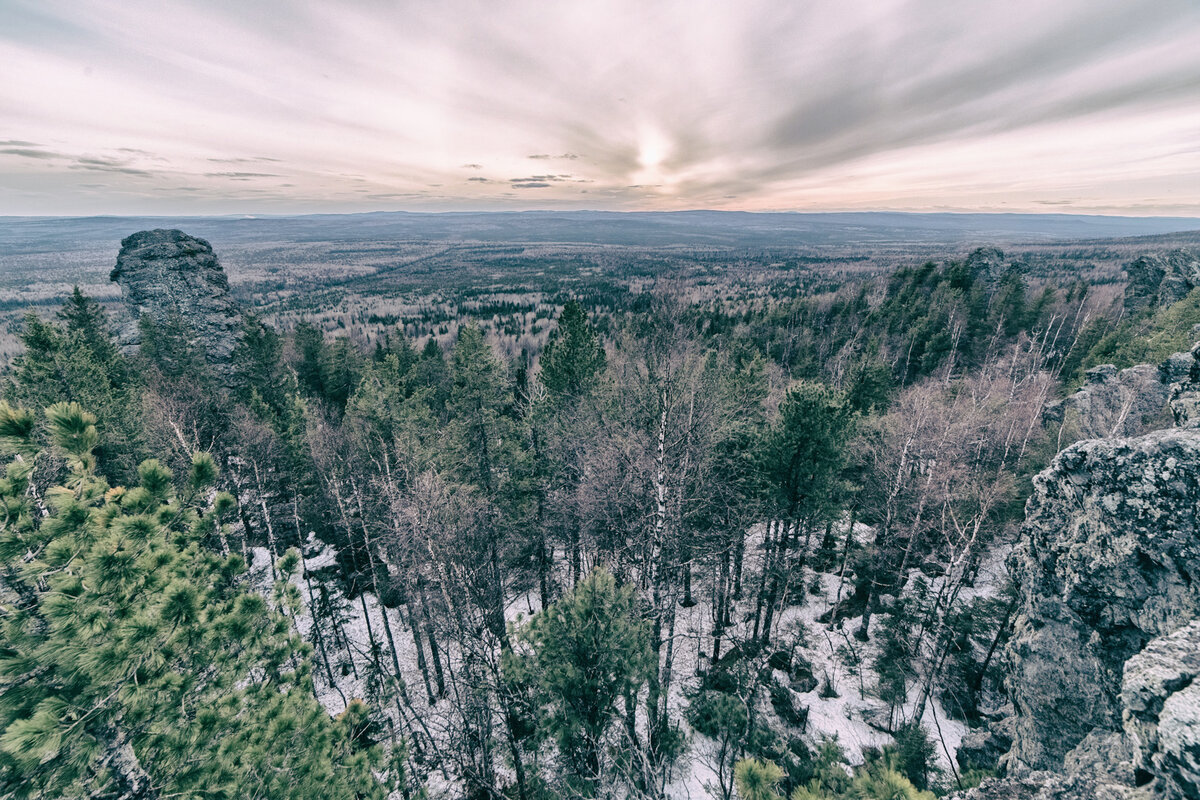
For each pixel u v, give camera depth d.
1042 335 59.41
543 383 32.62
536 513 23.09
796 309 76.94
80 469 6.13
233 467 25.09
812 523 21.81
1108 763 6.92
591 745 11.87
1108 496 8.33
